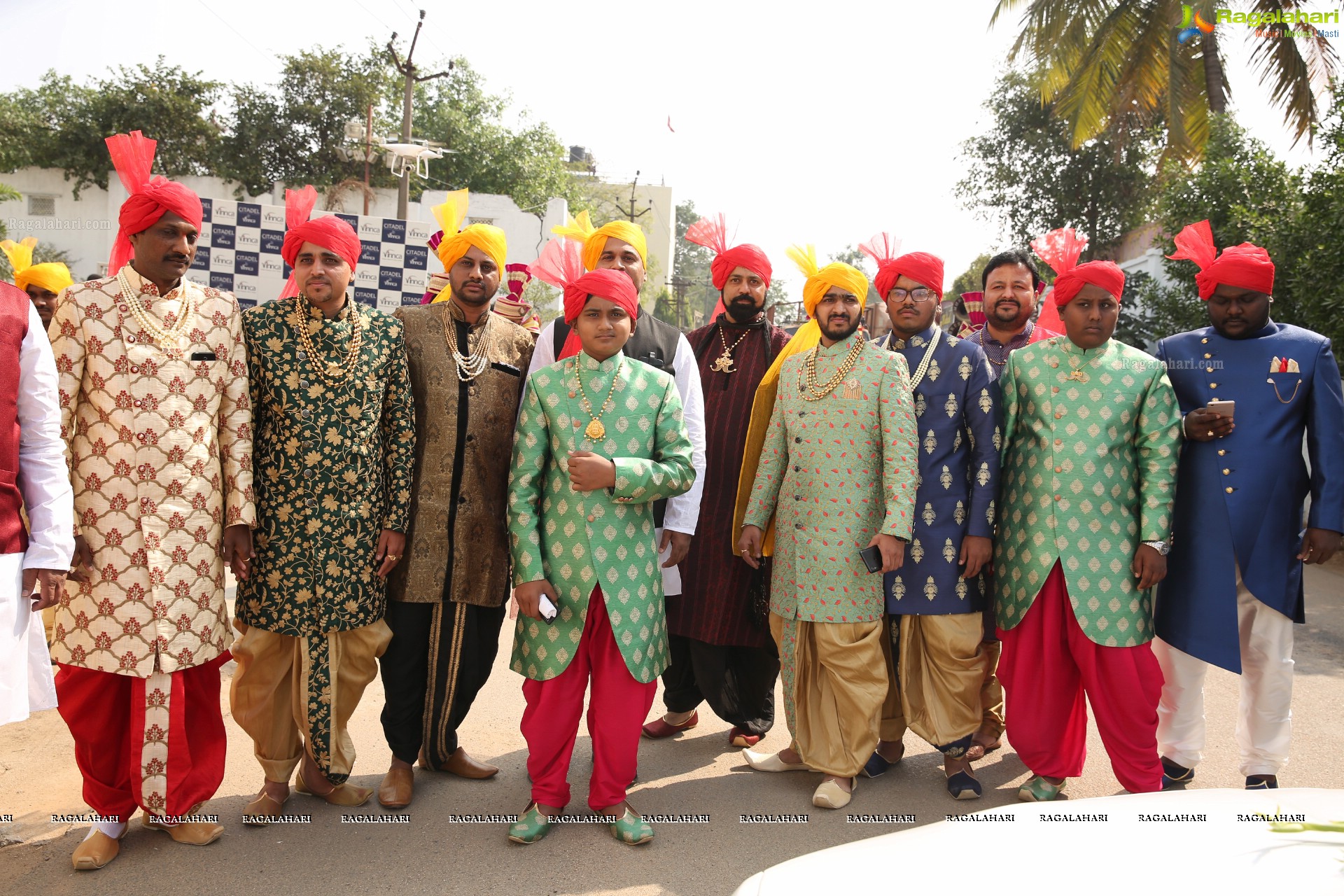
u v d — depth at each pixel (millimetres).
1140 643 3242
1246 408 3348
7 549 2486
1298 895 1349
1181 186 10891
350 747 3270
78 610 2771
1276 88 12320
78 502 2770
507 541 3494
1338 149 8781
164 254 2809
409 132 16328
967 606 3441
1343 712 4383
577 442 3086
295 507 3041
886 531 3189
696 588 3852
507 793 3438
